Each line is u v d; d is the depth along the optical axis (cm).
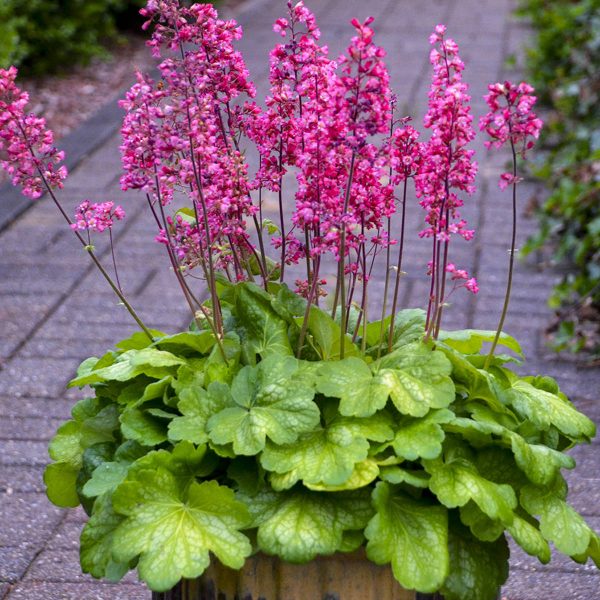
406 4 1338
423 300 542
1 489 384
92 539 232
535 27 1185
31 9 966
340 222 241
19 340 506
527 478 243
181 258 260
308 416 230
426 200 252
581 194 597
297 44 259
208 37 257
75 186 716
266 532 221
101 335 513
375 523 220
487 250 612
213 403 240
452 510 240
